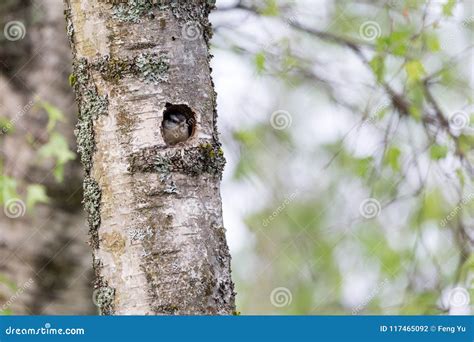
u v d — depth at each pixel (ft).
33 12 16.10
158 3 9.14
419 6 19.11
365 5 20.51
